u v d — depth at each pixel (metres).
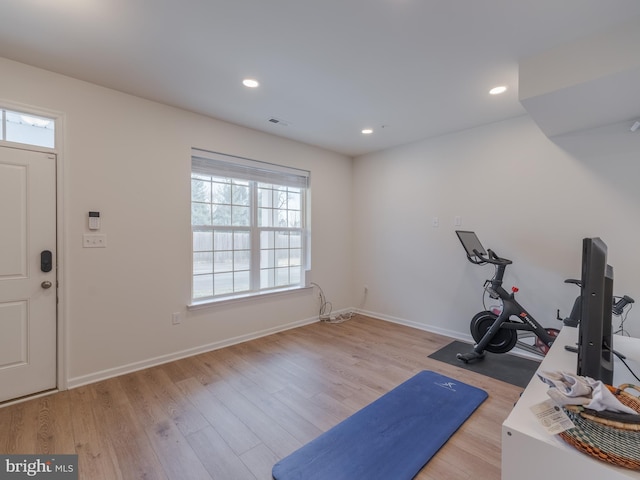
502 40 1.92
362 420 2.00
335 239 4.56
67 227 2.39
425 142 3.91
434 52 2.06
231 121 3.30
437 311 3.83
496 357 3.05
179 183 2.98
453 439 1.83
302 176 4.15
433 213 3.85
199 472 1.58
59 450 1.72
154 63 2.21
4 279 2.16
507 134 3.22
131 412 2.09
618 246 2.62
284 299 3.93
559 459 0.85
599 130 2.70
